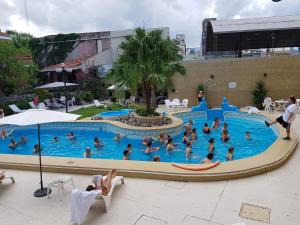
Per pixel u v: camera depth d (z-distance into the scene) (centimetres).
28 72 2338
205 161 750
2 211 523
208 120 1641
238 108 1755
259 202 498
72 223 466
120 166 683
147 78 1315
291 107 859
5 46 1988
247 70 1912
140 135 1244
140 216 473
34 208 529
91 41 3244
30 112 545
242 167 627
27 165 742
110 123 1419
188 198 529
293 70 1812
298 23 1916
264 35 2125
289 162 701
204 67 2011
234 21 2141
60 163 736
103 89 2958
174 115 1655
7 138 1439
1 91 2233
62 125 1540
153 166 669
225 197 524
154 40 1280
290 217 445
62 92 2897
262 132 1309
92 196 461
